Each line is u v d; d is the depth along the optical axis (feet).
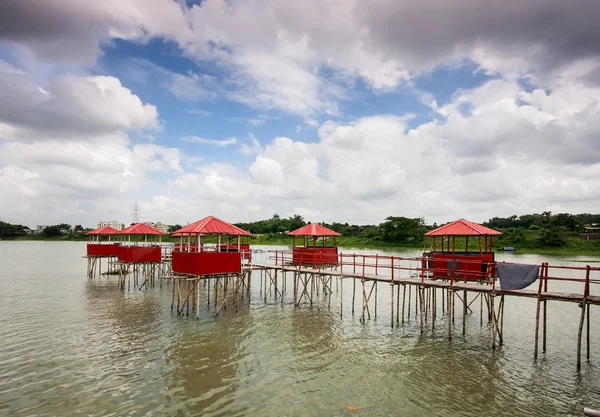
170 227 250.98
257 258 188.96
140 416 34.17
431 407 36.65
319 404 36.91
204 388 40.06
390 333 60.95
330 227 315.99
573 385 41.88
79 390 39.19
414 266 154.71
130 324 64.64
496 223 322.75
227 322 66.74
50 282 112.47
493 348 52.26
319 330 62.28
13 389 39.32
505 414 35.55
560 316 72.74
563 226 251.19
